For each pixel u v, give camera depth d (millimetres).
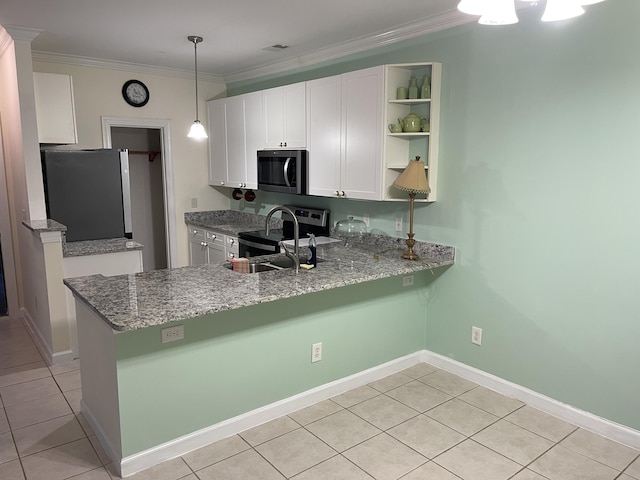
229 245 4867
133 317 2068
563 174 2721
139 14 3152
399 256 3480
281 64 4605
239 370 2678
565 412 2844
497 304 3150
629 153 2441
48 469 2371
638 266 2467
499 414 2918
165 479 2301
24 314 4777
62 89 3914
